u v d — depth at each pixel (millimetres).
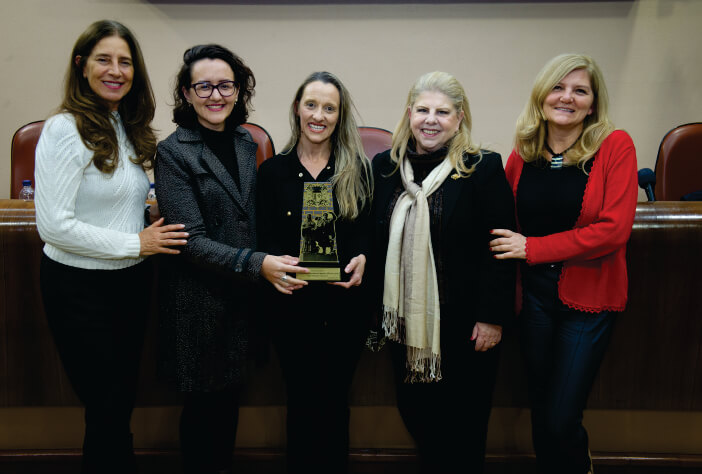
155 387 1585
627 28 2666
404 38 2727
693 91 2701
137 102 1316
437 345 1274
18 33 2750
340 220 1326
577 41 2691
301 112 1296
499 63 2729
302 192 1322
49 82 2785
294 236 1314
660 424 1608
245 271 1210
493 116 2777
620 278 1292
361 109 2795
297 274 1259
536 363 1367
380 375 1599
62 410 1647
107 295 1255
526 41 2703
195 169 1256
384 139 2281
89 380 1263
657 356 1510
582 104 1275
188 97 1312
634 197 1245
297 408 1337
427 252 1281
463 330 1312
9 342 1535
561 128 1335
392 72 2758
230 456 1431
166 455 1643
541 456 1378
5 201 1574
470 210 1288
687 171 2256
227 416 1396
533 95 1342
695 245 1453
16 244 1496
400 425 1666
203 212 1281
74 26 2738
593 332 1300
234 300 1300
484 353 1327
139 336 1353
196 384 1270
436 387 1368
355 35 2730
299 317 1319
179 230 1232
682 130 2277
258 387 1608
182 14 2719
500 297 1276
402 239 1328
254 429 1675
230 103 1299
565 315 1322
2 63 2771
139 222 1290
